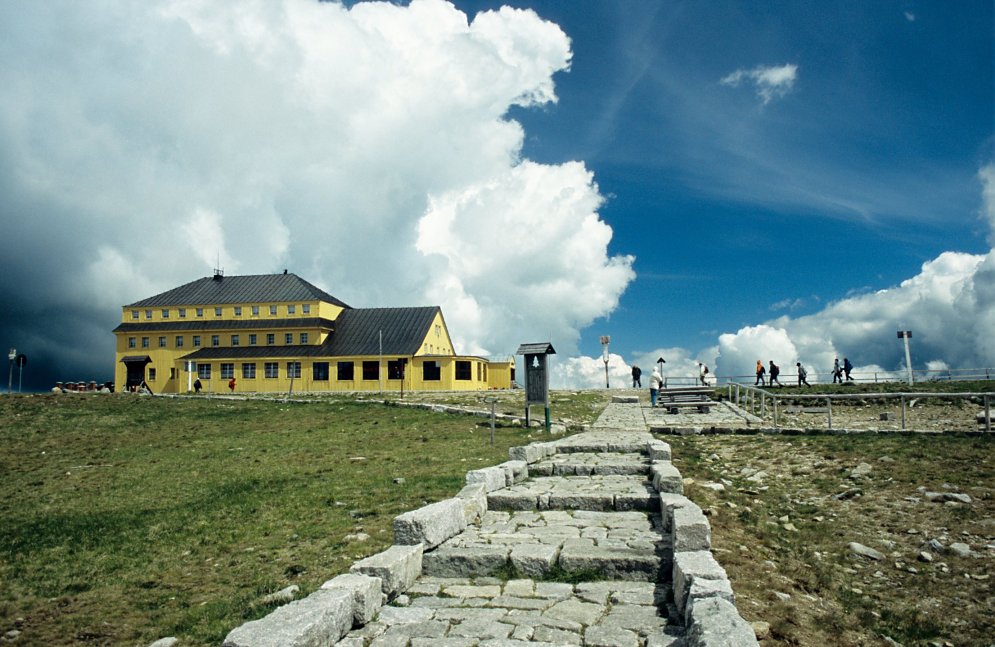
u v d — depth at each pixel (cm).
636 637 600
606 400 3816
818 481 1393
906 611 812
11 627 724
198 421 2995
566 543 852
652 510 1046
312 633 548
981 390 3381
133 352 6581
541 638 604
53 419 2994
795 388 4062
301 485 1432
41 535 1125
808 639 675
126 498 1445
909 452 1546
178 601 786
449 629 629
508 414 2822
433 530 842
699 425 2136
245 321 6366
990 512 1136
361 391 5362
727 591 587
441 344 6662
